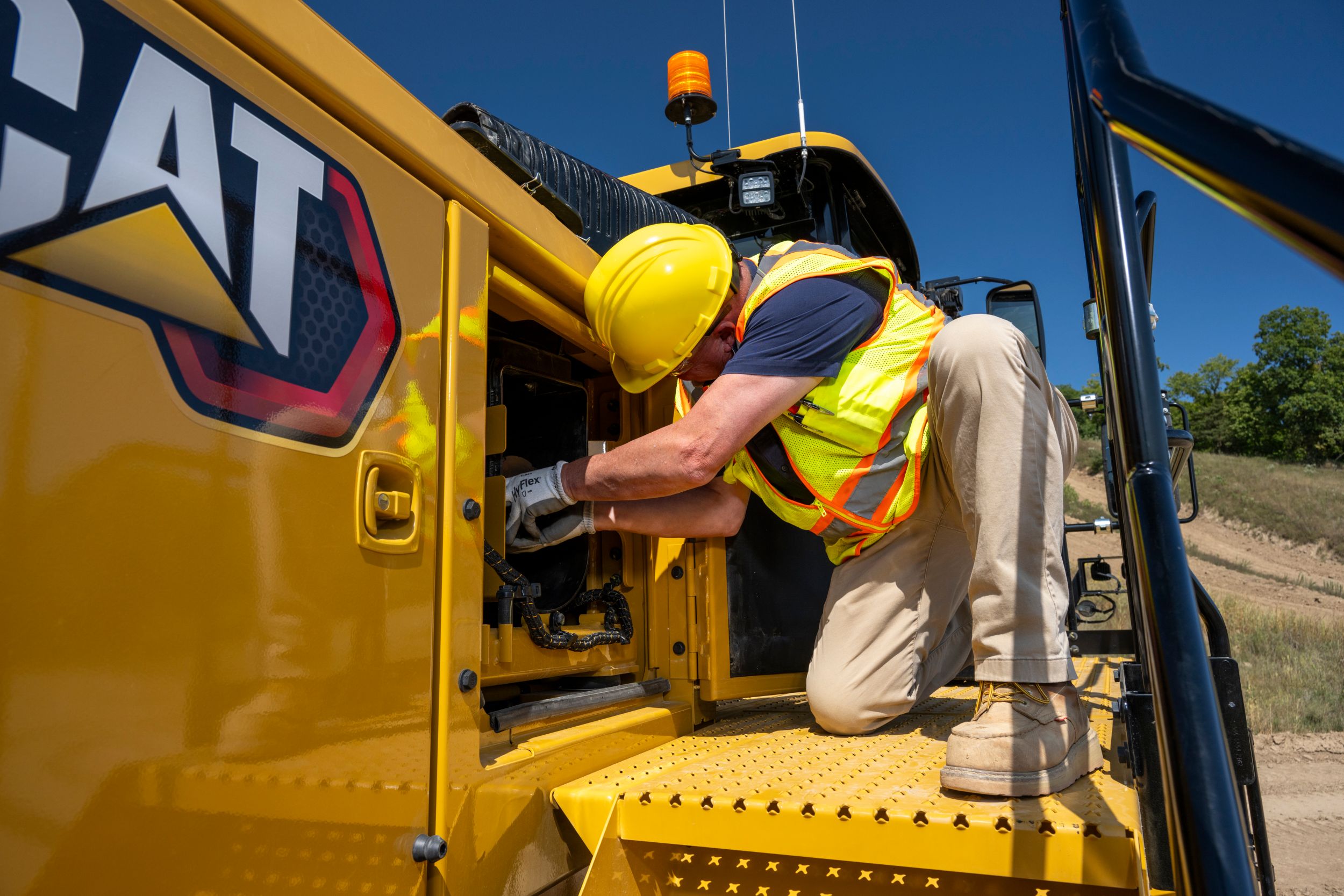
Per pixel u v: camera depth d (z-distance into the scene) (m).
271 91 0.79
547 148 1.61
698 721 1.85
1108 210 0.70
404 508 0.92
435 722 0.98
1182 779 0.52
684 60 2.40
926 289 3.12
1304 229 0.33
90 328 0.60
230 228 0.73
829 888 1.10
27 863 0.53
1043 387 1.41
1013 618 1.23
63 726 0.56
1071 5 0.64
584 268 1.50
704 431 1.49
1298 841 4.52
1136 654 0.92
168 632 0.64
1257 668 9.58
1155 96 0.46
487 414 1.39
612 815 1.16
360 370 0.88
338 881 0.79
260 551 0.73
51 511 0.56
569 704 1.37
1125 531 0.94
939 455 1.69
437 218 1.05
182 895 0.63
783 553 2.00
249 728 0.70
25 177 0.57
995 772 1.12
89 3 0.62
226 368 0.71
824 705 1.71
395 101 0.99
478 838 1.02
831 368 1.58
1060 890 0.97
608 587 1.73
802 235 2.67
